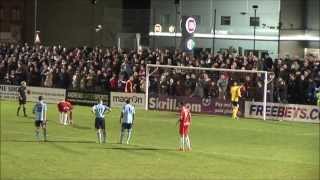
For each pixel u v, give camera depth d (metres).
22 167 28.83
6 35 91.81
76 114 52.91
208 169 29.03
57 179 26.17
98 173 27.62
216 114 53.50
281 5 74.81
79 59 63.94
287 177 27.25
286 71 52.00
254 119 51.06
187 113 35.12
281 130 44.62
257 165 30.42
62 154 32.81
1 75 66.12
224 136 41.31
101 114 37.31
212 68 52.56
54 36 90.62
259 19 76.75
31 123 46.88
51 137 39.75
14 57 67.00
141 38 81.25
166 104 55.78
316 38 73.25
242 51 75.25
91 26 87.31
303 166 30.30
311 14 73.44
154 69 57.59
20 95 51.09
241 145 37.53
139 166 29.55
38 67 63.97
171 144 37.44
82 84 60.38
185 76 55.28
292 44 74.44
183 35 57.97
